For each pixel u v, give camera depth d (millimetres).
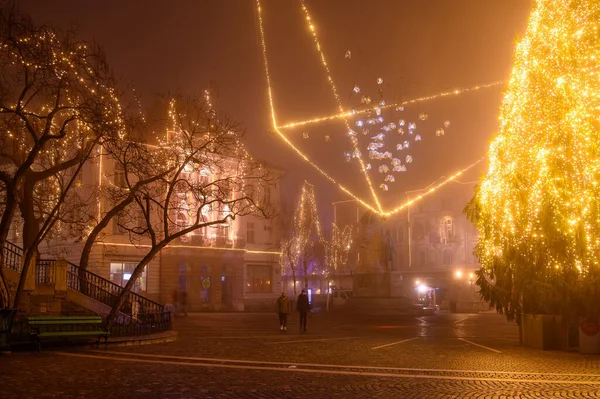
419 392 9523
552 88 16750
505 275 18859
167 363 13031
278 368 12359
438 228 81250
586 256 15750
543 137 16828
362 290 45719
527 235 17391
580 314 16484
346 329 26906
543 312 17969
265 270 60656
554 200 16344
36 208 31781
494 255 18969
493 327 29328
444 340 20578
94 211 43094
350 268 84625
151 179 23266
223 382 10391
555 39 16781
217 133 30266
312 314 42656
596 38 16359
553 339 16984
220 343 18297
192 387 9828
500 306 19234
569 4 16703
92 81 19969
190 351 15695
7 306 16312
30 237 24156
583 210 15734
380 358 14492
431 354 15578
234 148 47562
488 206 19188
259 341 19234
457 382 10617
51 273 23500
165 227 22297
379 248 45906
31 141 28406
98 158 43844
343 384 10297
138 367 12289
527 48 17641
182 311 42031
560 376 11500
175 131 37625
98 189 40969
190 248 51625
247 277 58594
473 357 14867
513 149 17844
